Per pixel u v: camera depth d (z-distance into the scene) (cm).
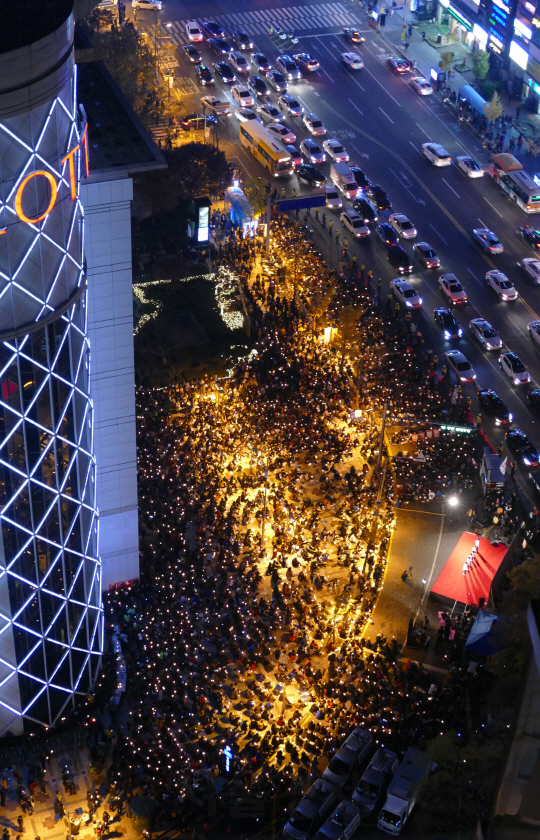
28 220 4878
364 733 6319
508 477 8912
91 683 6712
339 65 15625
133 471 6975
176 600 7250
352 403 9419
